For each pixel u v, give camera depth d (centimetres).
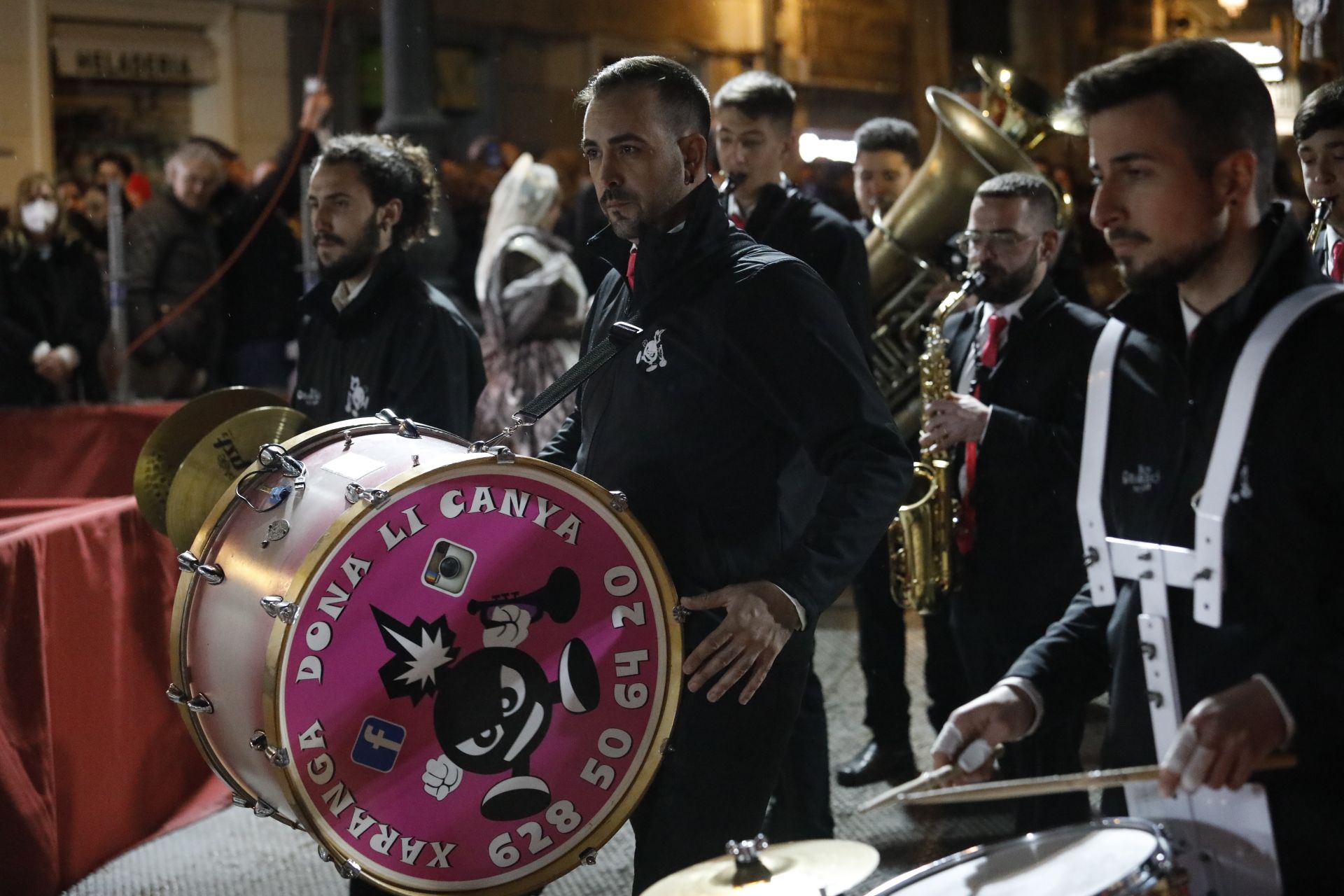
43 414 852
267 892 537
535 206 909
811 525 342
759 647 329
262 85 1642
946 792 246
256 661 320
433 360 477
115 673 575
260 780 341
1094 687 288
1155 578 255
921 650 827
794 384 346
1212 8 1569
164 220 1009
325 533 313
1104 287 1086
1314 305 238
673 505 357
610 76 358
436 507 321
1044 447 502
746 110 592
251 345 1039
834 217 597
